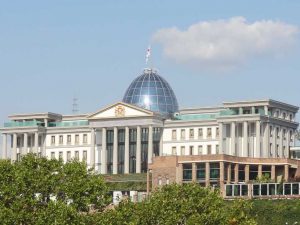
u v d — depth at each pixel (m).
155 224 199.25
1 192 187.88
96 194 192.25
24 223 183.25
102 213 191.75
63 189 190.75
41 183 190.00
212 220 198.62
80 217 183.88
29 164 194.75
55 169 195.00
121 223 191.25
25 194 188.88
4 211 182.00
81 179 192.38
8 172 192.25
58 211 181.62
